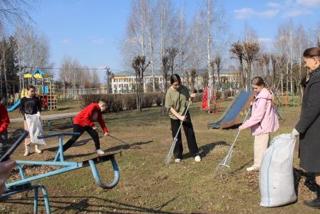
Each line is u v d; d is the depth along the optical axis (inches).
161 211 259.4
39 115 458.3
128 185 317.1
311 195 280.2
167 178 335.9
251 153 422.0
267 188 266.4
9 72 2018.9
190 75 1908.2
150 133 624.4
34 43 2114.9
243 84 1409.9
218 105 1409.9
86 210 262.1
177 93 386.3
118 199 284.0
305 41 2041.1
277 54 1977.1
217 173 339.3
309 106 243.0
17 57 2052.2
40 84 1659.7
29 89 457.1
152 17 1817.2
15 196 286.5
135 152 447.5
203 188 304.8
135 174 349.4
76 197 288.7
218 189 300.7
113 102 1237.7
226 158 352.5
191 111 1149.1
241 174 335.3
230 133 603.5
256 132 338.6
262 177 269.7
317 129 244.2
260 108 332.5
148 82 2170.3
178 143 392.5
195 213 256.8
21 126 802.2
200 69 1877.5
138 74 1306.6
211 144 486.6
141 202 277.0
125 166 376.5
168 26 1803.6
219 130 647.1
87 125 438.3
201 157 410.0
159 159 405.1
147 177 339.9
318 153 244.8
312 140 245.6
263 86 339.3
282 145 268.8
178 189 305.3
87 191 303.1
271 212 257.1
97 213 256.2
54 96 1525.6
